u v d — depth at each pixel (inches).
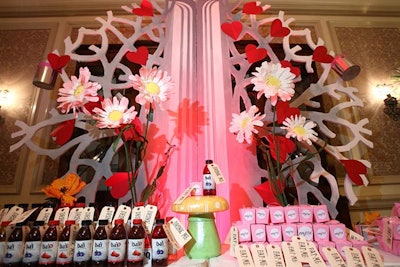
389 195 56.4
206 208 27.9
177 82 46.4
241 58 48.7
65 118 43.1
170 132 43.6
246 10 51.1
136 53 42.5
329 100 61.1
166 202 40.1
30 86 63.2
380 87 65.3
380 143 60.4
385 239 30.3
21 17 70.6
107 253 26.1
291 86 36.2
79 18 70.2
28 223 30.1
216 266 25.7
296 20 71.2
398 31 72.4
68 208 31.5
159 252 26.2
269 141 41.1
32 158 56.6
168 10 51.3
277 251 26.4
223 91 46.3
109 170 41.2
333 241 28.0
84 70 35.5
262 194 39.2
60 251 25.8
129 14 69.9
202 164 42.3
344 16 73.2
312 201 46.7
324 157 52.4
